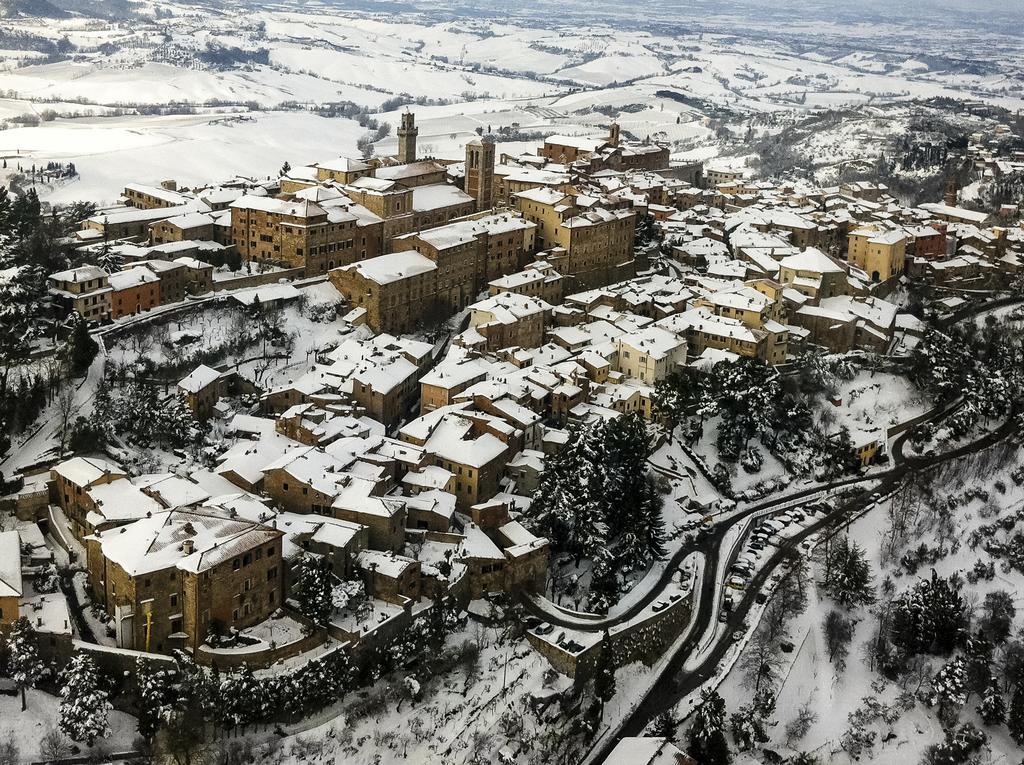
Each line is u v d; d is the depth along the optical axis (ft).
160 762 611.06
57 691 639.35
